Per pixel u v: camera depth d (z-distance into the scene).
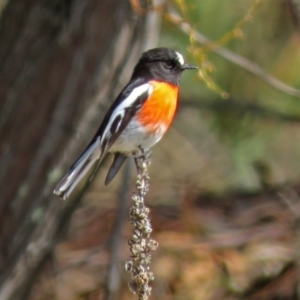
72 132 10.39
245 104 12.54
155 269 12.12
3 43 10.59
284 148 14.38
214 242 12.59
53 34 10.36
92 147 8.44
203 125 14.84
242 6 11.77
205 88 12.81
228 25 11.77
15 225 10.67
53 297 12.20
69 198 10.75
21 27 10.48
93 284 12.34
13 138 10.48
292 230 12.61
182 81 13.02
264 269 11.90
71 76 10.30
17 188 10.55
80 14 10.25
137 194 6.60
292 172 14.26
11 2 10.59
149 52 9.07
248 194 14.02
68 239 13.28
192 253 12.41
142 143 8.65
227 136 13.06
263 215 13.20
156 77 8.84
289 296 11.52
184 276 12.04
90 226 13.64
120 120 8.49
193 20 11.62
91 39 10.23
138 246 6.42
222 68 12.37
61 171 10.50
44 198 10.59
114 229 10.94
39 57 10.39
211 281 11.97
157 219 13.28
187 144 15.03
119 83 10.36
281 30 12.18
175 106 8.98
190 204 13.76
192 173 14.79
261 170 13.77
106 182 8.60
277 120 12.70
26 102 10.44
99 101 10.37
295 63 12.23
